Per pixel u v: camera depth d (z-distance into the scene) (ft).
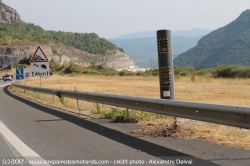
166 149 23.94
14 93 105.19
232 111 22.67
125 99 36.52
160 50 33.65
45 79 227.20
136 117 37.32
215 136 27.84
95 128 33.47
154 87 113.19
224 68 163.53
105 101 42.42
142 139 27.55
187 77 165.58
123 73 300.40
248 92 81.82
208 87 103.55
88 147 25.17
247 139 26.55
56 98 74.23
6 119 41.98
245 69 155.63
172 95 33.73
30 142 27.43
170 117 38.29
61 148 25.02
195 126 31.99
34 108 55.67
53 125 36.14
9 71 553.23
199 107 25.54
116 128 33.09
